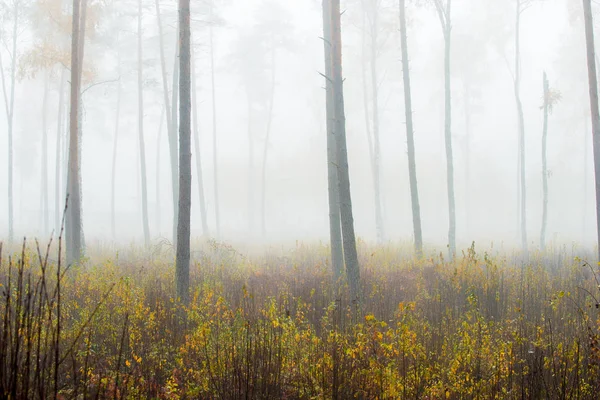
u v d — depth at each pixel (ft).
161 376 17.99
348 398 16.14
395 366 17.85
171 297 29.55
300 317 24.00
